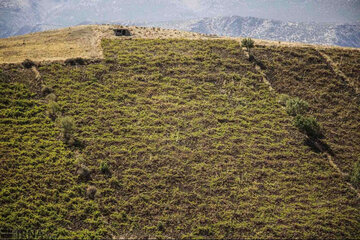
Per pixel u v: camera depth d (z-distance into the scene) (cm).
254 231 2775
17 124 3472
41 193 2827
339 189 3316
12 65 4303
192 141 3694
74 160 3195
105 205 2841
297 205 3073
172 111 4100
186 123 3941
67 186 2939
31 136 3359
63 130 3450
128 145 3516
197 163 3416
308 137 3997
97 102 4041
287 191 3219
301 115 4150
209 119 4044
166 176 3200
